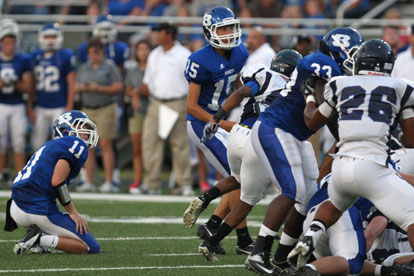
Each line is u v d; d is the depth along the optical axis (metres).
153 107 38.19
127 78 39.59
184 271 18.50
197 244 23.34
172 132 38.19
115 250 21.97
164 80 37.56
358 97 16.44
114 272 18.19
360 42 18.22
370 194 16.19
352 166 16.09
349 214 17.23
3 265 19.12
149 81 38.16
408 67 34.03
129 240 24.12
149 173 39.00
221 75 22.86
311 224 16.53
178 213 31.36
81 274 17.88
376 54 16.61
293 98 18.34
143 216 30.38
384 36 38.97
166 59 37.62
